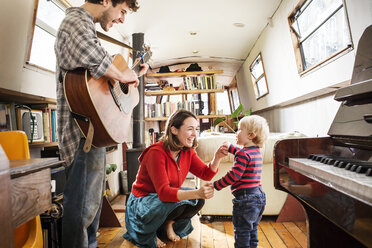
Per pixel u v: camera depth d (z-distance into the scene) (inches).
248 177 63.6
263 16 146.6
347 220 27.3
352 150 41.6
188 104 203.5
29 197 29.3
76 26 50.9
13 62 72.4
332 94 101.7
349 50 82.9
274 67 159.2
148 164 69.8
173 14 145.4
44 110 80.0
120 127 63.1
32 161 32.0
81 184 54.9
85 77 50.5
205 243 79.1
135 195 79.9
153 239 74.2
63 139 54.4
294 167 43.2
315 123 118.5
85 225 55.8
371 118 36.6
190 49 207.2
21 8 71.7
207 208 97.0
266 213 95.8
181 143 71.0
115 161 147.9
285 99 150.2
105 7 58.3
